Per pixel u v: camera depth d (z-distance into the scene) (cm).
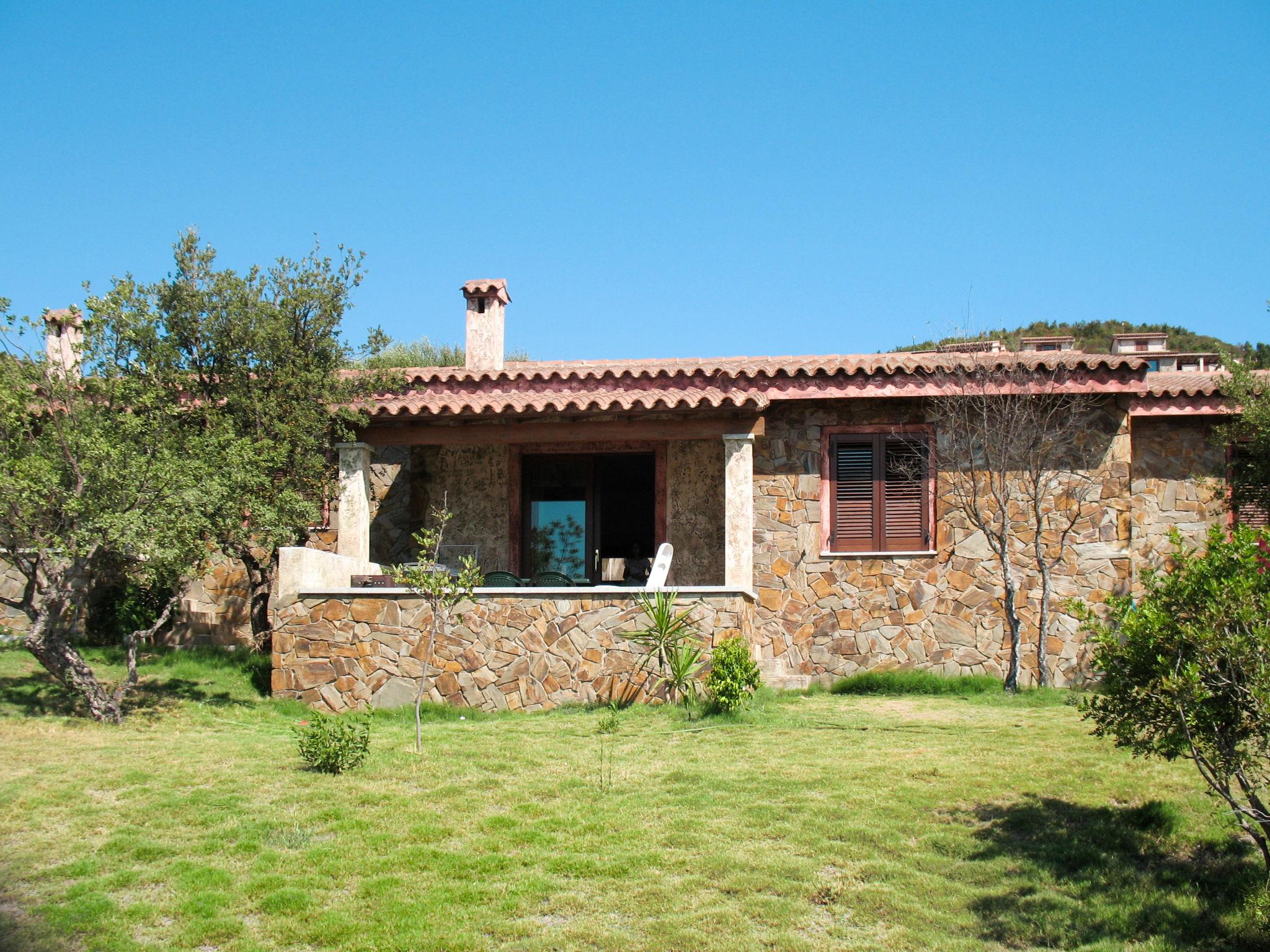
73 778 963
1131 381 1530
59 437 1148
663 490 1738
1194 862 782
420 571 1173
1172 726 702
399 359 3198
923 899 738
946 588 1585
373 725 1270
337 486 1605
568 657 1370
